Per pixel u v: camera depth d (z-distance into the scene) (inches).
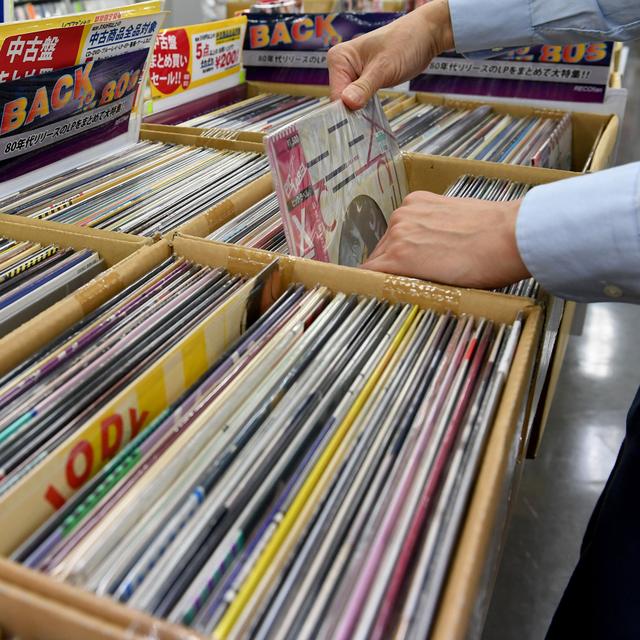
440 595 17.0
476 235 27.3
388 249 30.0
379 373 25.0
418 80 67.1
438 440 21.4
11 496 17.9
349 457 21.1
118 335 26.2
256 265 31.1
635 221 22.8
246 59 71.3
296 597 16.8
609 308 98.5
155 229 36.3
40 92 37.9
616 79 65.8
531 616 53.6
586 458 70.2
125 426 22.1
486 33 40.8
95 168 45.1
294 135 30.4
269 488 19.6
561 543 60.3
